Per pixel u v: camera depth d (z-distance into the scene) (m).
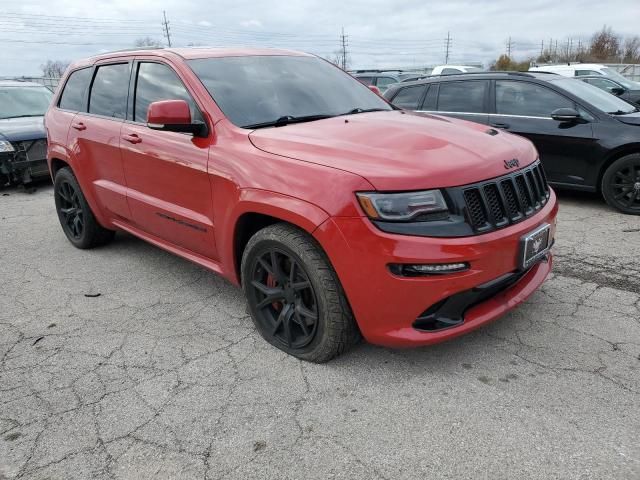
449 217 2.57
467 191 2.62
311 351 2.99
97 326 3.64
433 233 2.52
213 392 2.82
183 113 3.26
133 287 4.29
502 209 2.76
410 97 7.41
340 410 2.63
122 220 4.62
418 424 2.50
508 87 6.54
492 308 2.87
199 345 3.32
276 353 3.18
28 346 3.41
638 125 5.66
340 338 2.84
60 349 3.35
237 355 3.18
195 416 2.64
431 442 2.38
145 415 2.67
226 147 3.21
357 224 2.55
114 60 4.50
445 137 3.03
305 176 2.75
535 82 6.35
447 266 2.52
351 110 3.86
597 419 2.46
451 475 2.19
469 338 3.22
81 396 2.85
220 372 3.01
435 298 2.56
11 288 4.39
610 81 13.16
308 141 2.97
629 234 5.10
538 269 3.29
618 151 5.73
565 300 3.67
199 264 3.76
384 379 2.86
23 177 8.27
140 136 3.90
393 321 2.64
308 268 2.79
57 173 5.26
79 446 2.47
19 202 7.72
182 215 3.62
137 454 2.40
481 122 6.63
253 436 2.48
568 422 2.45
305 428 2.51
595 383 2.73
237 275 3.41
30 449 2.47
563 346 3.09
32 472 2.33
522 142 3.34
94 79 4.75
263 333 3.28
